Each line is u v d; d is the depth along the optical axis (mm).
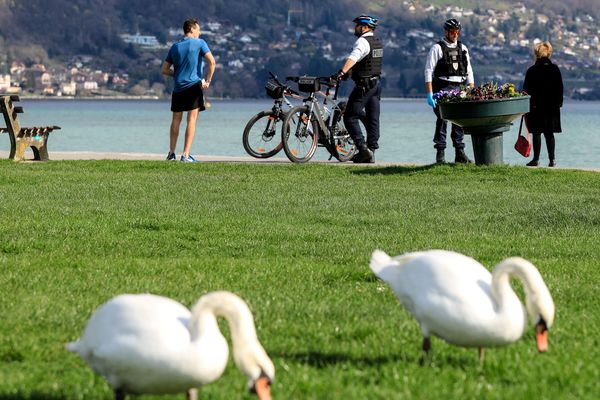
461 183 19578
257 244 12797
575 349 7484
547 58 21812
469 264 6641
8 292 9539
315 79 23016
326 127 23391
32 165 22562
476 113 20375
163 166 22250
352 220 14969
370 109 22734
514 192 18391
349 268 10984
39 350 7441
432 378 6605
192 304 9047
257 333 8016
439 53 21000
